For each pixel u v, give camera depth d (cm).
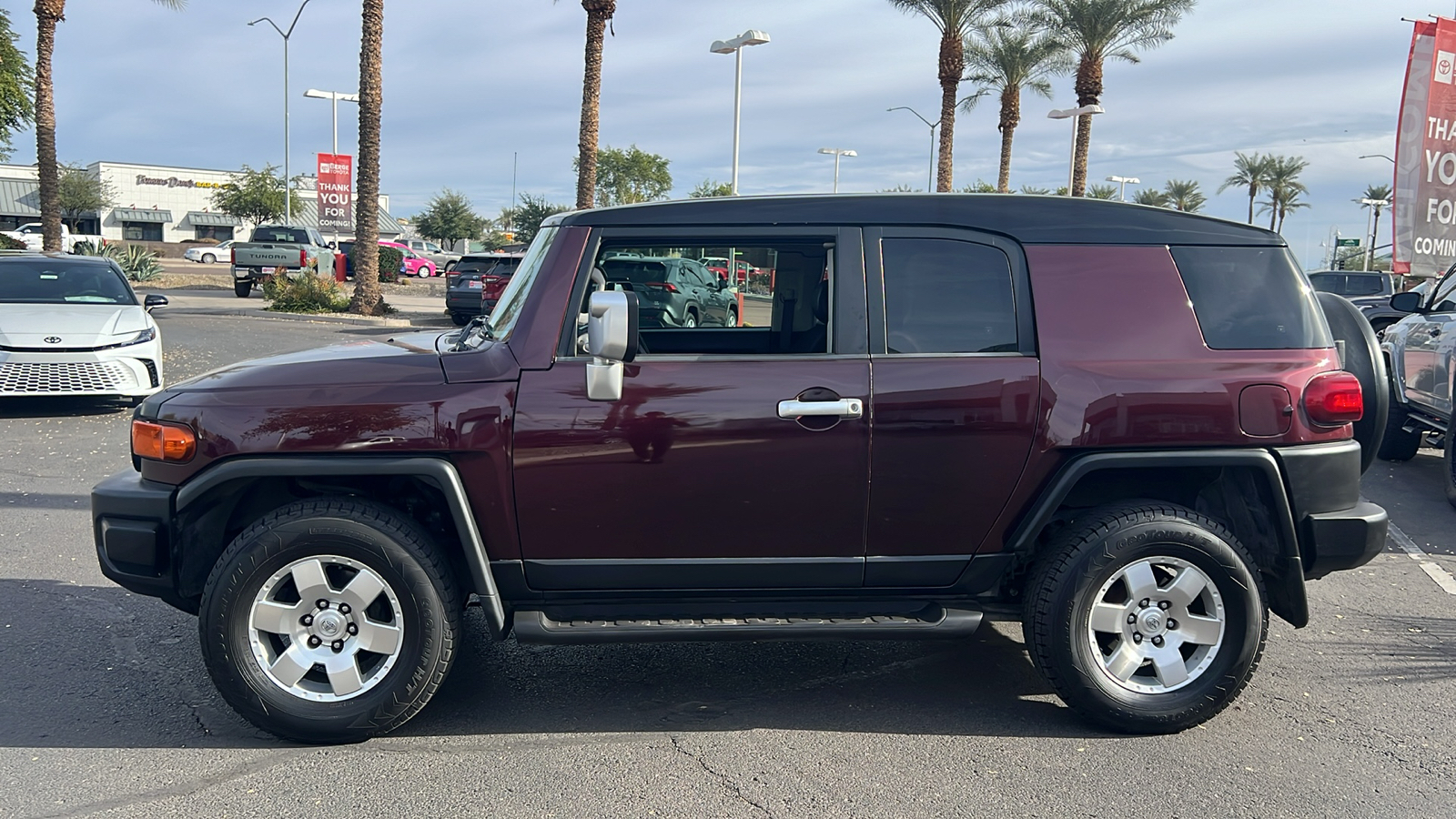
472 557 352
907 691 415
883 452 357
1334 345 380
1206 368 364
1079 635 362
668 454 353
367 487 378
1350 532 370
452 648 358
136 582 363
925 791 330
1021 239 371
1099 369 361
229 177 7312
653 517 357
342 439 347
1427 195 1462
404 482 373
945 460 359
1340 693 414
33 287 1070
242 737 367
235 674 347
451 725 379
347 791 328
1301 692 414
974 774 342
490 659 449
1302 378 366
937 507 363
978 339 365
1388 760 354
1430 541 654
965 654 458
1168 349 365
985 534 367
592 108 2300
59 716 383
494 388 352
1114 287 369
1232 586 362
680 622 359
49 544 612
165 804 320
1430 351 832
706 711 395
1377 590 553
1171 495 394
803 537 363
